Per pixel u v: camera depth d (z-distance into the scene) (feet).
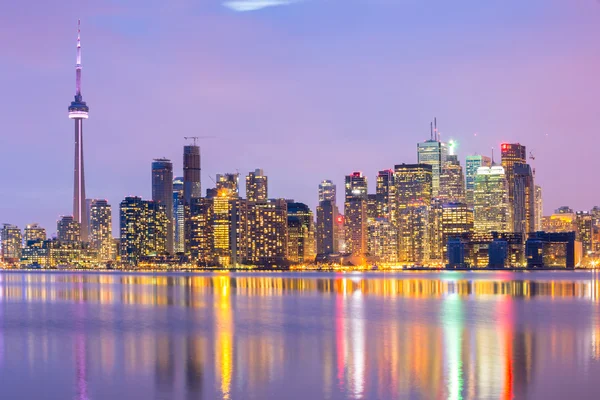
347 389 295.69
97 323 563.07
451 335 460.14
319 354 384.47
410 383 304.30
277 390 296.51
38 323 567.18
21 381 322.34
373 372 328.70
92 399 289.94
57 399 291.38
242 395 290.15
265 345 423.23
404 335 463.01
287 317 600.80
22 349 417.90
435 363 349.82
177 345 428.15
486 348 398.62
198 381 315.99
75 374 336.29
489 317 584.40
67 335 482.69
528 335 456.45
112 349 413.80
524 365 340.59
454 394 284.61
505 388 292.61
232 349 407.23
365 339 444.96
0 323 568.00
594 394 282.15
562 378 309.63
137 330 510.17
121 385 311.47
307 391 293.84
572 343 416.46
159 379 321.73
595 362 347.36
